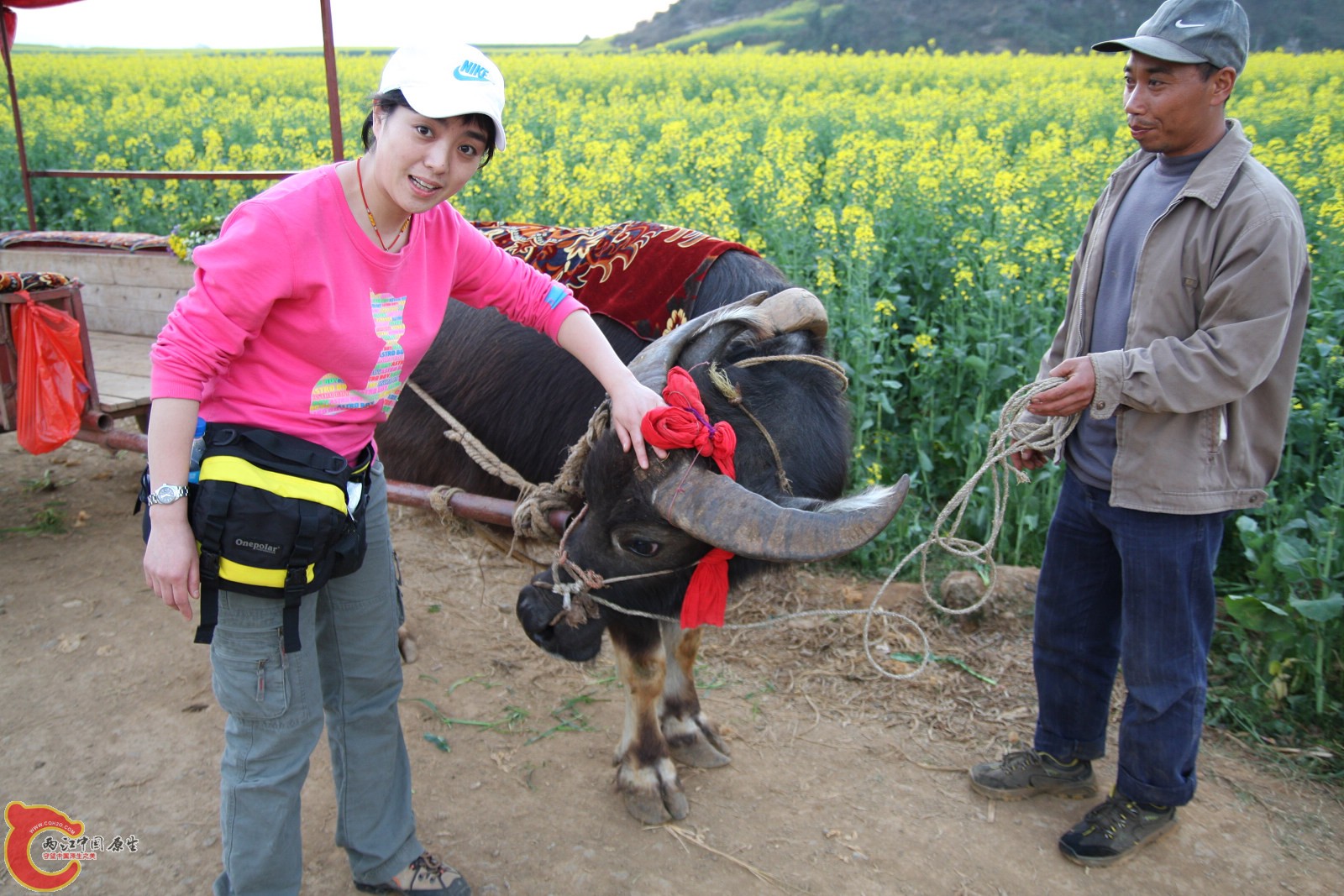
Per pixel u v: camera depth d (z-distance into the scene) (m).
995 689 3.78
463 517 3.32
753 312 2.52
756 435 2.47
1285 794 3.21
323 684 2.54
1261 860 2.92
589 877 2.86
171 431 1.93
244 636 2.15
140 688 3.73
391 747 2.62
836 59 21.27
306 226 1.96
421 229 2.19
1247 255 2.40
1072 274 3.05
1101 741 3.17
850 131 11.34
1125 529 2.71
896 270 5.66
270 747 2.22
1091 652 3.05
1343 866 2.91
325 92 17.22
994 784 3.20
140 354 5.43
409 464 3.64
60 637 4.03
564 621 2.81
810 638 4.11
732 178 8.23
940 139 10.42
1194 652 2.75
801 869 2.89
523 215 7.46
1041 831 3.07
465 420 3.33
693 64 20.44
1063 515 3.01
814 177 8.76
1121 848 2.88
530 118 12.76
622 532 2.54
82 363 4.21
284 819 2.26
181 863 2.88
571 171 9.13
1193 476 2.57
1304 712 3.53
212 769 3.30
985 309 5.35
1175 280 2.55
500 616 4.36
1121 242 2.73
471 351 3.35
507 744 3.48
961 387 5.25
